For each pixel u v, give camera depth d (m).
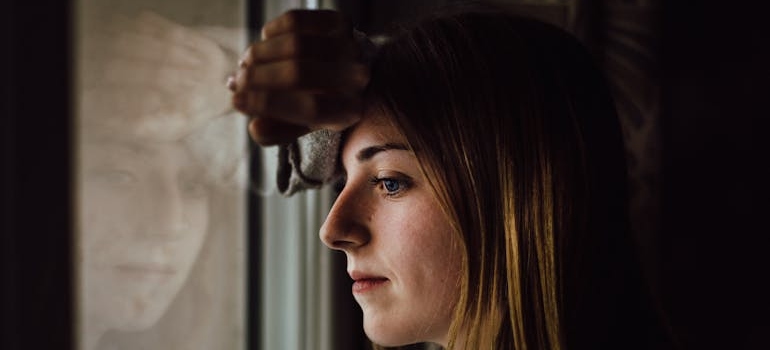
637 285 0.69
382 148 0.60
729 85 1.20
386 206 0.62
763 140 1.21
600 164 0.66
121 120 0.86
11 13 0.64
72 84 0.69
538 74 0.63
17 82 0.65
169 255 0.91
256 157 0.94
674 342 0.71
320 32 0.51
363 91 0.60
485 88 0.61
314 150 0.64
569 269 0.62
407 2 0.98
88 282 0.85
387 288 0.62
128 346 0.89
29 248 0.66
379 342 0.63
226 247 0.95
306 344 0.97
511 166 0.61
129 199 0.87
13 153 0.65
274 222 0.98
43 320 0.67
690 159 1.19
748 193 1.22
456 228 0.60
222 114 0.93
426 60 0.61
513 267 0.61
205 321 0.95
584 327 0.63
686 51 1.17
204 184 0.93
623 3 1.14
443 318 0.62
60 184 0.68
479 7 0.73
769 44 1.20
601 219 0.65
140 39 0.87
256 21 0.94
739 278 1.23
